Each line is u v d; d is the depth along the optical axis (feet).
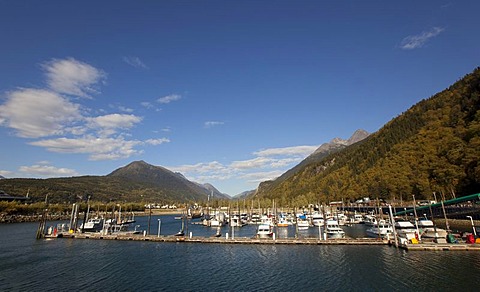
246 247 264.52
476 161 402.52
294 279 165.58
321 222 460.55
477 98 593.42
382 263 191.31
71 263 210.38
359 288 147.43
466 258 193.36
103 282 164.55
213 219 560.20
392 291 141.59
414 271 170.19
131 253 246.06
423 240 256.52
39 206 649.61
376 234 331.77
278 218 547.90
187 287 155.12
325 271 178.91
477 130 443.73
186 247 270.46
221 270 188.75
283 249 250.78
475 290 138.10
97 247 274.77
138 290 150.92
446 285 145.69
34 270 189.98
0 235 361.30
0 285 157.79
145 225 558.15
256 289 150.61
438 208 392.88
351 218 545.03
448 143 529.86
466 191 426.10
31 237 342.44
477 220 315.58
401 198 550.36
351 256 215.51
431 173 532.73
